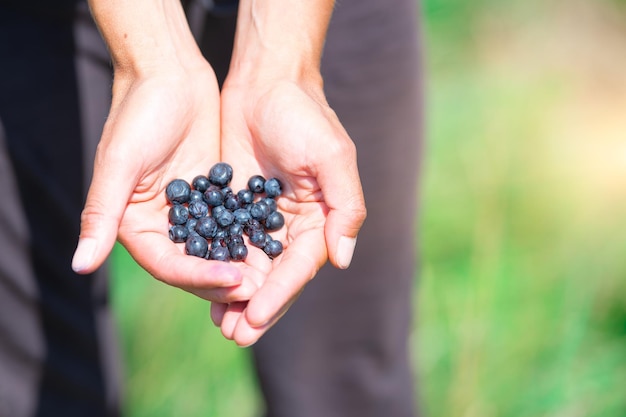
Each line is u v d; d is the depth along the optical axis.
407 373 1.17
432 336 1.25
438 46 1.63
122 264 1.27
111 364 1.11
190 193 0.95
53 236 1.06
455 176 1.38
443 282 1.29
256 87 0.95
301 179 0.93
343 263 0.91
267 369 1.12
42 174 1.04
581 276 1.28
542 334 1.24
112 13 0.93
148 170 0.92
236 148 0.97
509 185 1.36
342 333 1.12
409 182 1.11
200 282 0.86
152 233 0.91
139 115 0.91
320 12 0.96
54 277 1.06
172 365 1.21
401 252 1.12
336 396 1.14
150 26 0.94
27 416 1.07
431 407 1.22
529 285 1.28
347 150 0.91
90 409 1.10
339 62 1.04
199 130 0.96
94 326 1.09
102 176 0.89
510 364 1.23
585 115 1.48
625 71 1.54
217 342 1.22
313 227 0.93
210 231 0.94
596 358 1.23
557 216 1.33
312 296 1.10
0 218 1.03
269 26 0.96
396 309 1.14
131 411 1.19
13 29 1.03
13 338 1.05
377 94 1.06
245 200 0.96
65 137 1.06
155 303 1.24
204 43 1.08
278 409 1.14
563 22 1.67
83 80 1.06
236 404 1.20
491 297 1.27
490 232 1.31
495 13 1.68
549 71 1.57
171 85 0.93
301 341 1.11
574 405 1.20
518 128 1.44
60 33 1.04
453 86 1.54
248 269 0.92
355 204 0.90
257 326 0.87
